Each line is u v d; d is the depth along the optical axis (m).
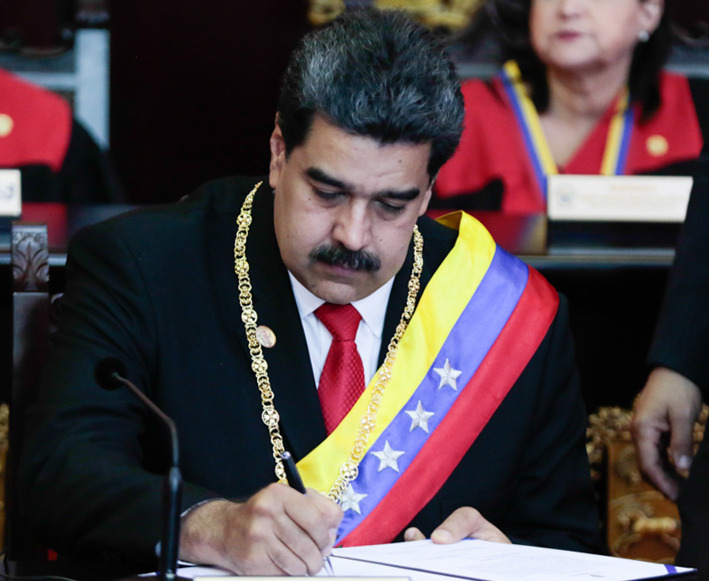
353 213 5.61
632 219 10.73
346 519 6.16
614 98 16.20
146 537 5.07
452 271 6.95
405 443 6.40
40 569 5.39
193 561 5.08
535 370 6.86
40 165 16.02
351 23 5.55
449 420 6.53
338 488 6.17
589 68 16.08
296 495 4.93
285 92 5.68
